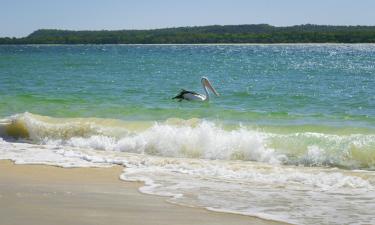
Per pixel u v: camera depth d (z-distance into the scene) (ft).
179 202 29.76
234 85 109.09
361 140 44.93
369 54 307.99
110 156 45.55
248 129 54.13
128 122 57.26
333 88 99.40
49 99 83.05
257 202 29.99
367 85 104.63
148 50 431.84
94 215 26.63
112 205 28.76
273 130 53.83
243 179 36.60
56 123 57.36
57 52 395.34
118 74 143.02
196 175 37.91
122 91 96.17
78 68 174.09
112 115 67.92
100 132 53.88
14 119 58.03
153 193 31.94
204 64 198.29
